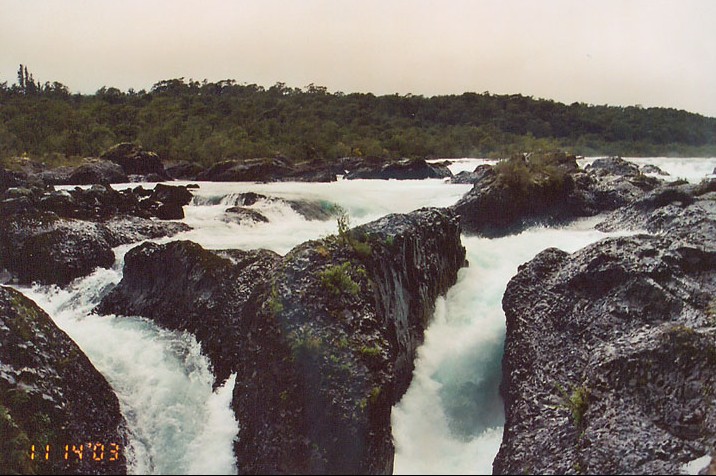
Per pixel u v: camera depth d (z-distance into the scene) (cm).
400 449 981
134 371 1092
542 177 1942
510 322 1143
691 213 1498
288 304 981
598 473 800
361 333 964
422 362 1157
